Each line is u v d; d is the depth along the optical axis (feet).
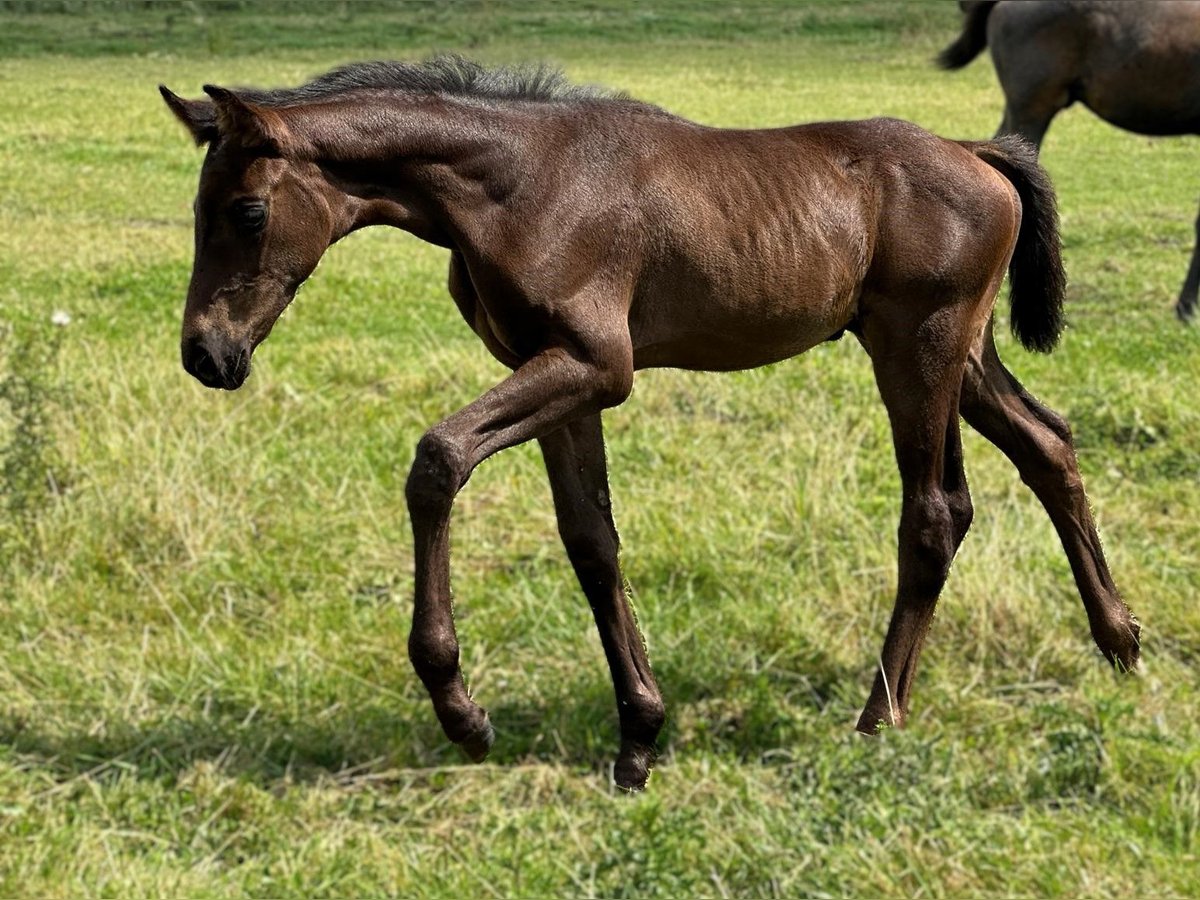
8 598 17.76
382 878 13.06
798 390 25.55
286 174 12.86
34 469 19.74
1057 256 16.53
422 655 12.89
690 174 14.19
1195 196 48.91
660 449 22.66
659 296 14.11
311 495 20.71
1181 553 19.58
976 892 12.68
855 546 19.08
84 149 54.85
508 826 13.93
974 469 22.08
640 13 119.34
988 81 81.97
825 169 14.89
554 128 13.87
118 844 13.35
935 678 16.51
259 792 14.17
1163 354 28.78
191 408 22.84
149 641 17.02
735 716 15.93
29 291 32.71
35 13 113.50
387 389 25.93
